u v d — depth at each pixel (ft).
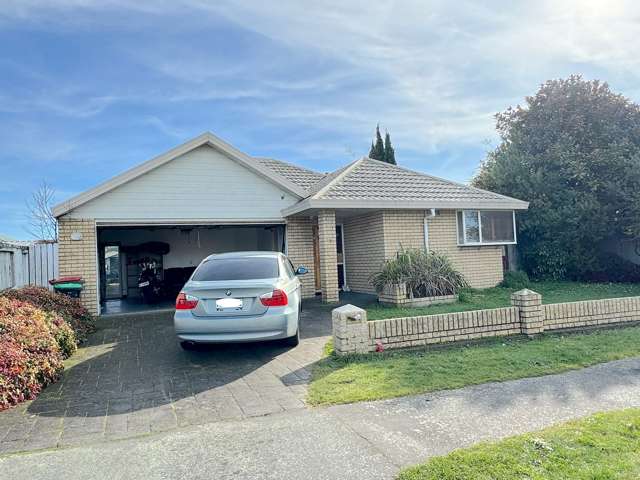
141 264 58.03
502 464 10.25
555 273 54.34
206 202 41.50
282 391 16.52
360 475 10.23
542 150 57.26
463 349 21.58
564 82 57.77
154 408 15.12
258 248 62.23
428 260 38.86
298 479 10.17
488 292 43.55
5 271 39.86
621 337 23.17
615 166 51.37
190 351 23.43
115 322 34.27
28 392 16.30
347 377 17.52
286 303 21.65
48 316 23.20
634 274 51.39
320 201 37.76
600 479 9.48
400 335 21.42
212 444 12.09
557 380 16.92
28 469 10.92
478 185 63.52
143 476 10.48
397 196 42.09
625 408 13.99
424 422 13.20
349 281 49.42
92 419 14.21
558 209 52.90
